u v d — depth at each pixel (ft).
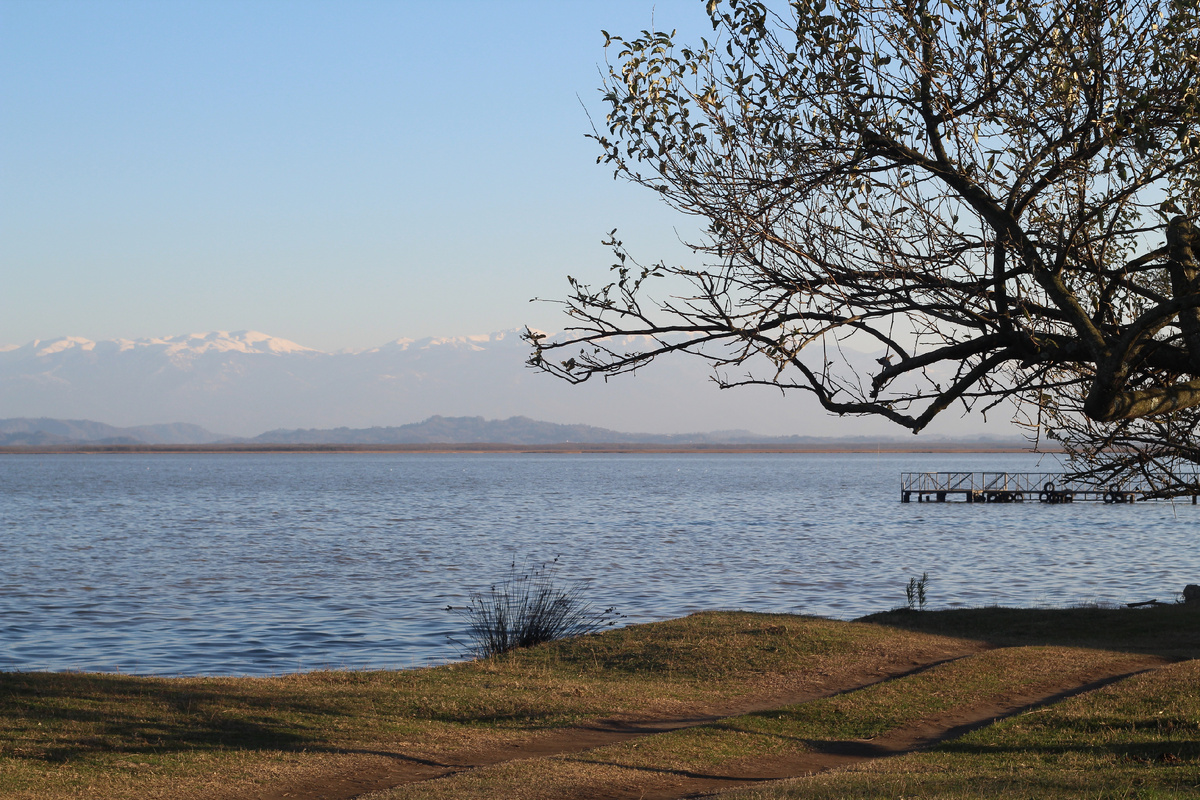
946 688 52.39
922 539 191.11
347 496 363.35
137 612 102.37
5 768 34.50
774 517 254.47
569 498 352.28
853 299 25.34
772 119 27.17
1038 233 26.89
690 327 25.18
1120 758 37.63
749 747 42.78
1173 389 24.04
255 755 38.58
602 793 35.12
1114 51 26.81
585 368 25.52
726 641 64.03
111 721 41.27
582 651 63.77
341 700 47.98
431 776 37.78
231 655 80.23
